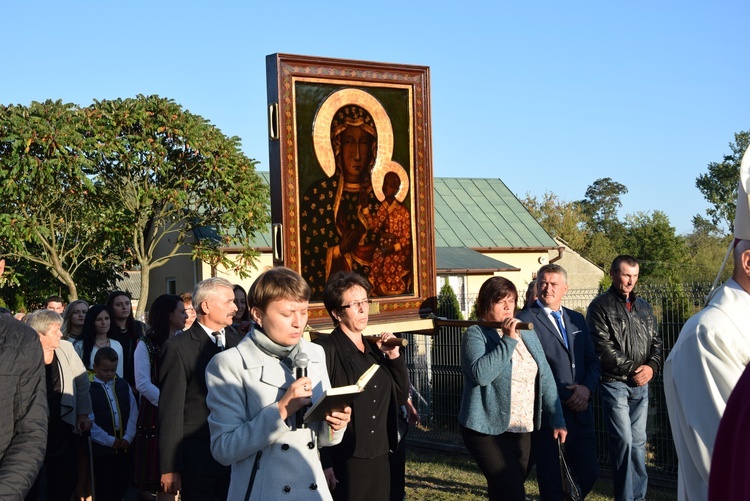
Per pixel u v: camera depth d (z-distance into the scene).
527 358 6.36
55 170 24.48
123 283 37.66
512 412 6.22
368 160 6.98
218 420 3.82
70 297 25.78
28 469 3.62
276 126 6.52
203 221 27.05
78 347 8.41
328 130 6.74
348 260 6.85
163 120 25.67
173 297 7.07
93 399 7.61
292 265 6.53
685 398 3.52
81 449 7.64
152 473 6.73
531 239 30.53
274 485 3.76
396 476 6.61
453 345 11.61
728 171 67.69
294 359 3.95
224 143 26.28
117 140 25.20
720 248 59.44
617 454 7.63
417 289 7.27
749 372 2.75
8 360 3.68
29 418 3.72
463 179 33.34
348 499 5.15
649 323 7.93
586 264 34.69
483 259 27.81
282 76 6.53
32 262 26.27
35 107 24.45
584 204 103.56
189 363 5.41
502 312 6.39
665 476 9.09
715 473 2.79
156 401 6.75
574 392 6.97
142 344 6.92
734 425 2.75
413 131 7.24
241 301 8.36
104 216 25.39
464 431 6.29
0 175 23.72
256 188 26.58
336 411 3.81
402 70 7.17
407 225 7.24
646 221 62.25
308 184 6.64
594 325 7.74
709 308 3.62
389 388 5.42
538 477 6.64
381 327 6.95
